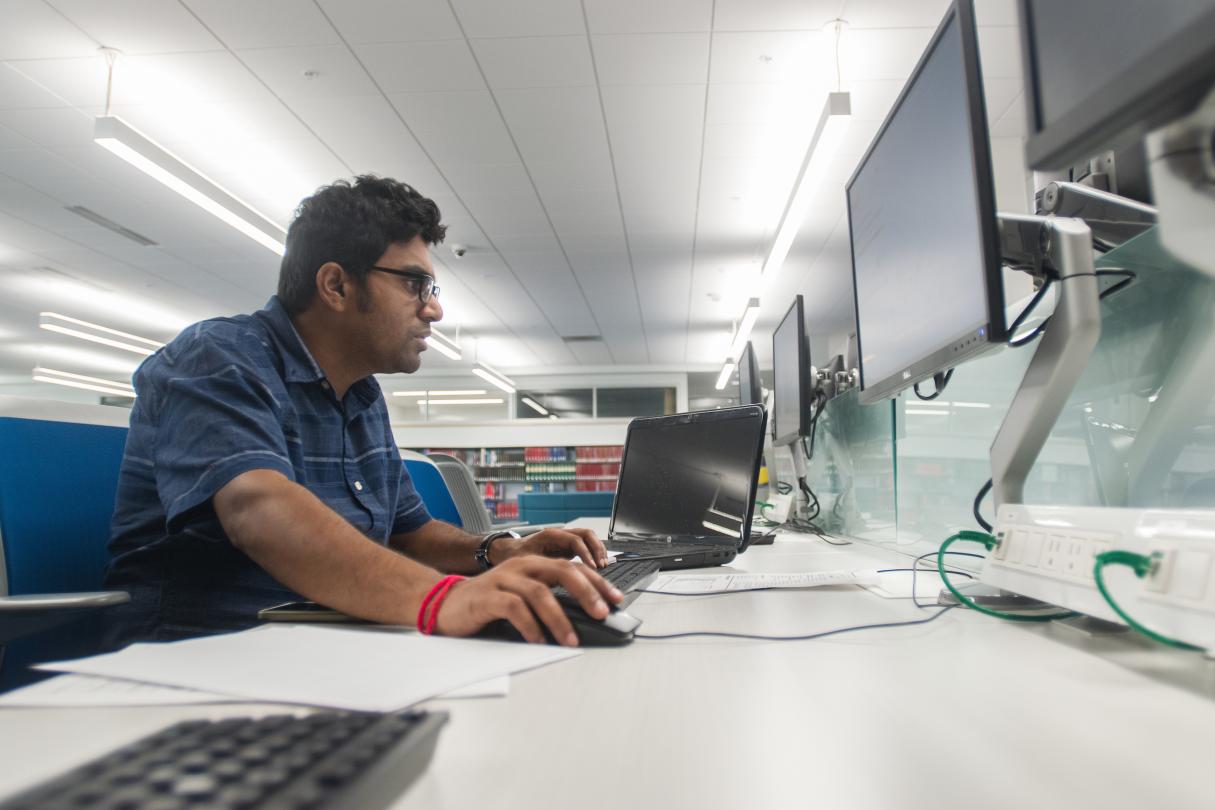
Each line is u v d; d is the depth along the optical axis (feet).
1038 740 1.08
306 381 3.35
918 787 0.91
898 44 10.73
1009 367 3.22
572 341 30.86
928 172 2.71
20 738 1.06
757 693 1.33
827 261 21.04
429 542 3.78
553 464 26.25
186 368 2.82
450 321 27.27
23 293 22.29
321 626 1.91
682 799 0.87
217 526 2.91
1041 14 1.35
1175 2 1.01
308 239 3.52
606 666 1.54
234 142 13.32
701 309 25.89
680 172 14.96
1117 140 1.14
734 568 3.48
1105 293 2.60
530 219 17.44
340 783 0.64
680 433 4.45
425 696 1.26
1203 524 1.43
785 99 12.22
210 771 0.65
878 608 2.26
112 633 2.91
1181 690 1.33
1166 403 2.35
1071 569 1.77
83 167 14.25
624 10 9.95
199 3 9.63
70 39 10.32
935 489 3.98
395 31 10.30
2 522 2.86
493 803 0.86
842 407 5.85
